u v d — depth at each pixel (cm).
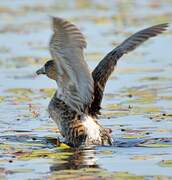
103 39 2605
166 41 2575
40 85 1939
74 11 3272
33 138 1395
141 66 2170
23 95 1812
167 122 1502
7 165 1191
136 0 3675
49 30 2823
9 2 3628
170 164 1177
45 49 2458
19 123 1526
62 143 1353
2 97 1786
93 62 2175
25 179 1101
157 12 3219
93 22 2969
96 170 1145
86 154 1262
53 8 3378
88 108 1334
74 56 1194
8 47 2516
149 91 1828
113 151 1280
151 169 1148
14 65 2212
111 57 1328
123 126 1475
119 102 1708
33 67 2178
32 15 3192
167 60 2250
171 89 1845
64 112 1357
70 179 1095
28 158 1236
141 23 2920
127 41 1324
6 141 1370
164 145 1314
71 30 1138
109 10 3322
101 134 1344
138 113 1587
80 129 1344
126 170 1145
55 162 1205
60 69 1246
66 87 1305
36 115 1589
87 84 1269
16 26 2941
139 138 1376
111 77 2016
